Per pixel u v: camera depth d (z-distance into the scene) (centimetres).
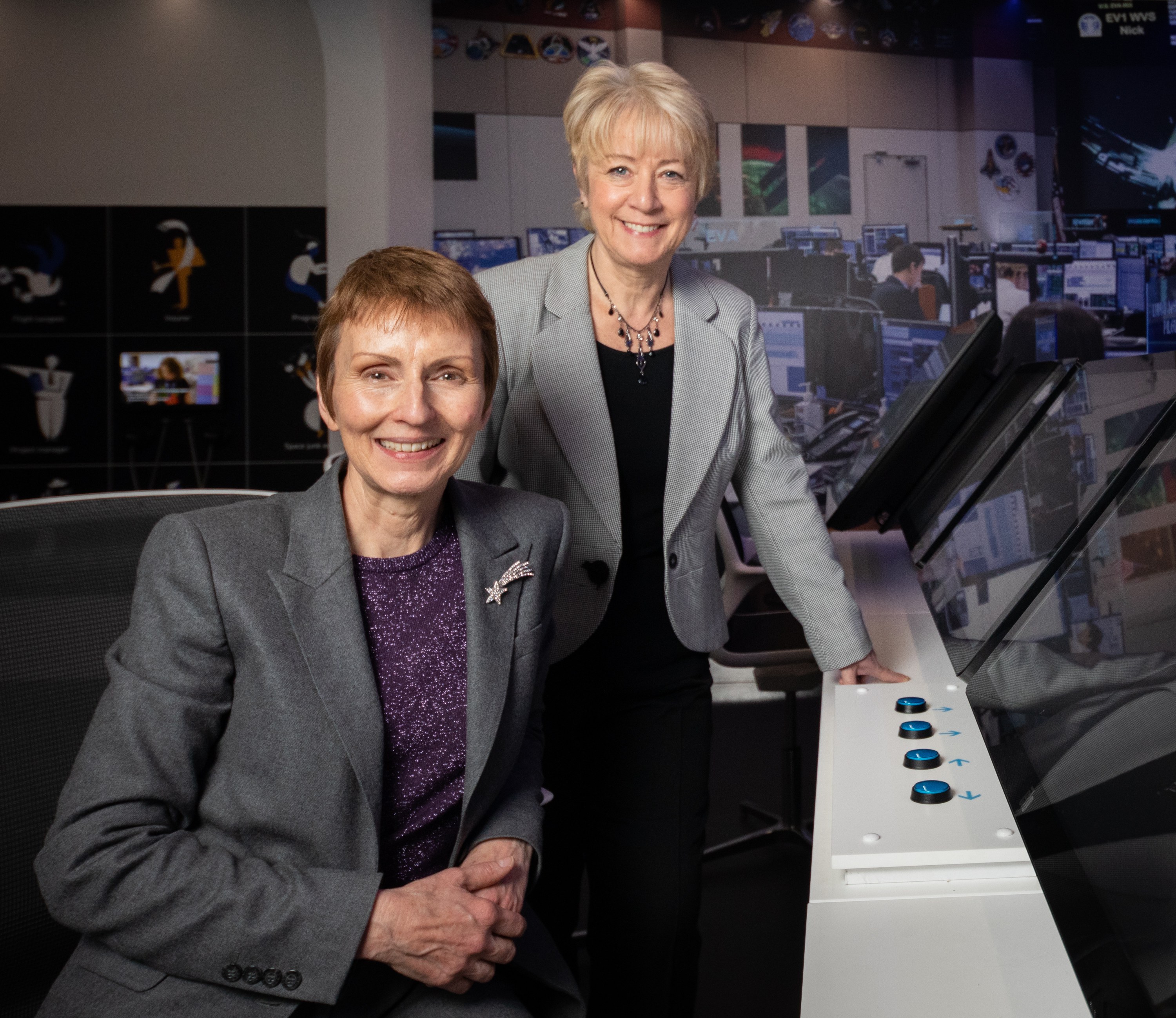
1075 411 193
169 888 89
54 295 559
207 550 100
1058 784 96
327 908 90
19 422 559
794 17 583
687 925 157
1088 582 129
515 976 111
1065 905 79
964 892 89
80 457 562
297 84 563
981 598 169
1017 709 120
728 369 160
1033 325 599
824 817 105
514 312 160
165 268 563
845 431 593
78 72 559
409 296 101
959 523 226
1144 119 595
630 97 147
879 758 116
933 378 252
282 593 100
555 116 574
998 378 278
